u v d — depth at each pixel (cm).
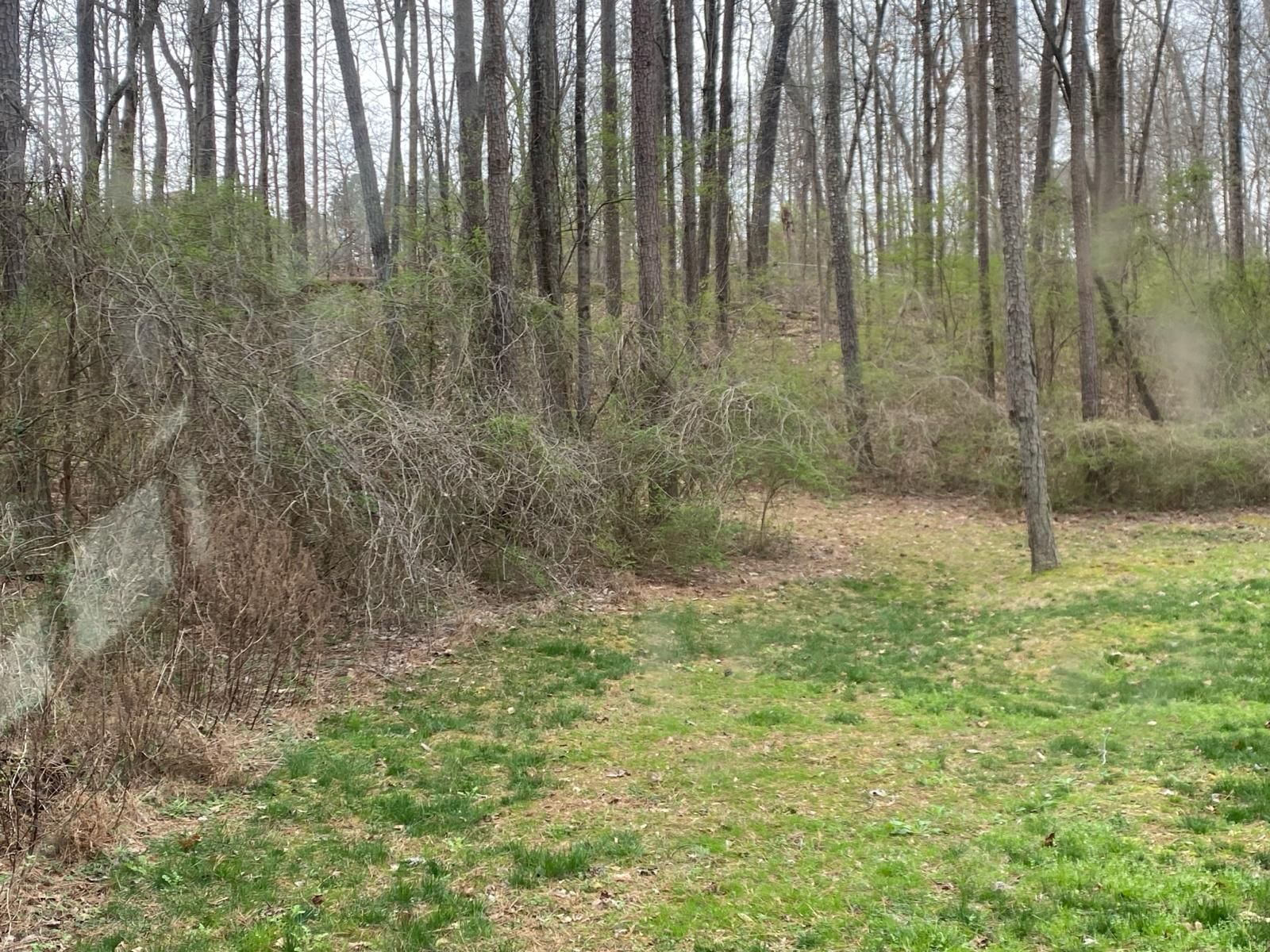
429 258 1223
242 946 392
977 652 862
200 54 1742
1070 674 771
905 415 1755
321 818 526
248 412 777
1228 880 407
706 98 1855
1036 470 1155
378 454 887
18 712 492
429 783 576
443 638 901
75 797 478
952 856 461
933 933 386
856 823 509
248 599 668
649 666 838
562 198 1470
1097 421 1611
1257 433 1619
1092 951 363
